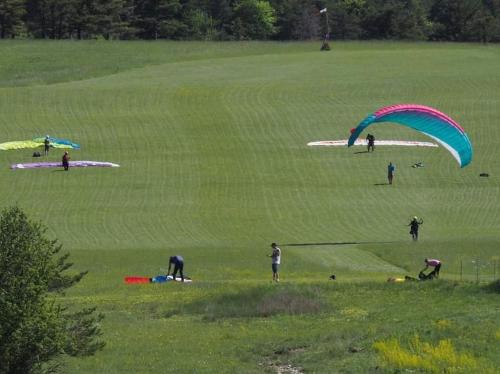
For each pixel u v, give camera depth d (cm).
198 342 8562
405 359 7231
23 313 6700
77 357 7725
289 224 16650
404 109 15538
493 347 7538
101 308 10181
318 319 9350
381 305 9819
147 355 8119
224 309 9906
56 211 17462
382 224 16612
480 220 17025
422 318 8825
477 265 12769
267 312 9769
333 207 17938
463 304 9550
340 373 7256
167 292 10994
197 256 13850
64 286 7325
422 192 19175
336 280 11550
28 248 6825
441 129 15712
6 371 6725
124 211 17550
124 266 13075
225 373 7494
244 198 18662
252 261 13500
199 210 17700
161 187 19500
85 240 15350
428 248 14088
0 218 7131
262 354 8106
